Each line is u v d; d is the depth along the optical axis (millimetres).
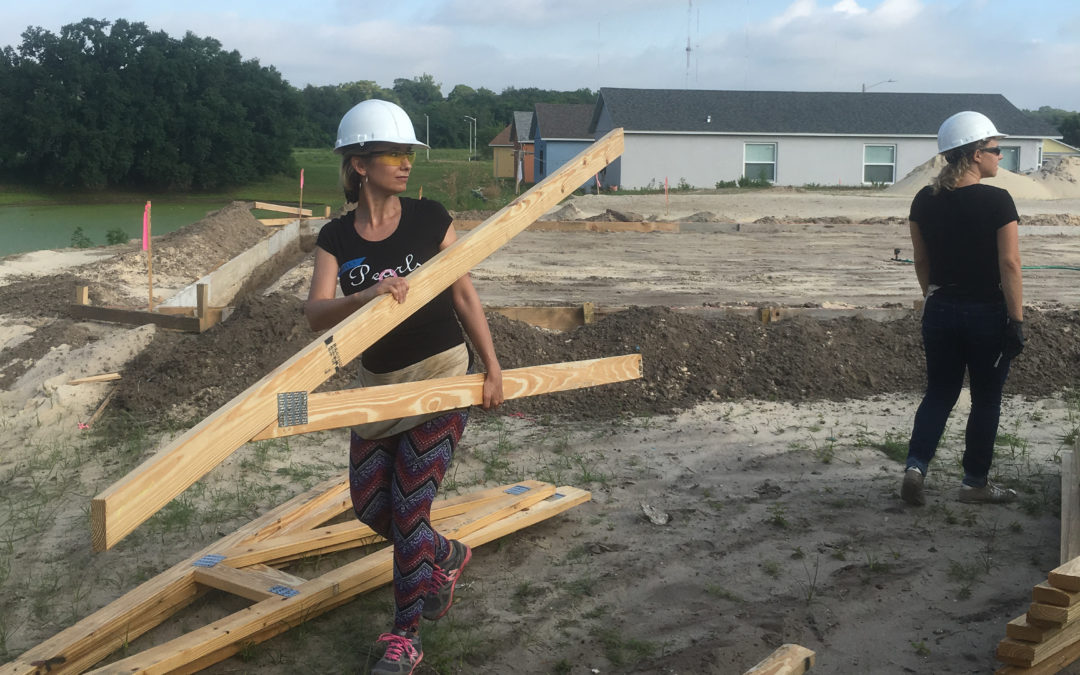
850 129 37281
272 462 5918
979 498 4977
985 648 3590
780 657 2723
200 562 4051
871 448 5980
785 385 7371
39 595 4215
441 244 3488
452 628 3826
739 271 15266
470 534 4383
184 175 60469
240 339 7590
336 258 3428
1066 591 3059
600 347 7711
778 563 4359
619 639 3738
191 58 63406
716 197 29547
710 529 4773
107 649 3586
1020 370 7410
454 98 148375
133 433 6551
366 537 4500
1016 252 4520
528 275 14703
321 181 67812
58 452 6195
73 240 19531
